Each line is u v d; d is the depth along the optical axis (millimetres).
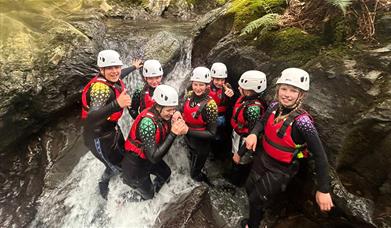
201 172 4805
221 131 4980
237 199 4520
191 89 4617
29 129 4941
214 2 8781
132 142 3693
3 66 4594
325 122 3480
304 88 2947
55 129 5168
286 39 4082
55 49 5035
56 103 4977
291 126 3033
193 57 5648
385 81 3281
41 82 4801
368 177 3326
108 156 3967
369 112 3252
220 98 4480
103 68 3625
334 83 3521
